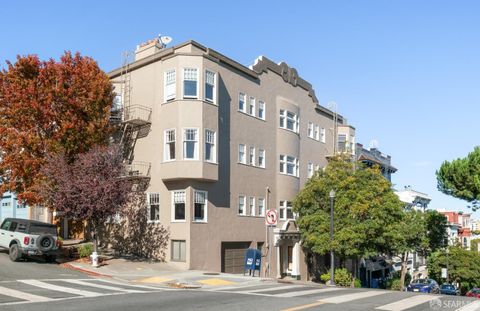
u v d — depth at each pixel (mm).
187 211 27875
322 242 31906
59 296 14383
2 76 28109
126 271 23562
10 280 17562
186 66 28578
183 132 28141
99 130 28609
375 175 34156
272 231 34438
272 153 35812
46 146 26812
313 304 13945
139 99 31391
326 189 33219
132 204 30562
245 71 33188
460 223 86750
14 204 39719
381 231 32531
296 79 39969
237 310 12336
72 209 23578
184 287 19422
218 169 29359
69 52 29438
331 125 45969
